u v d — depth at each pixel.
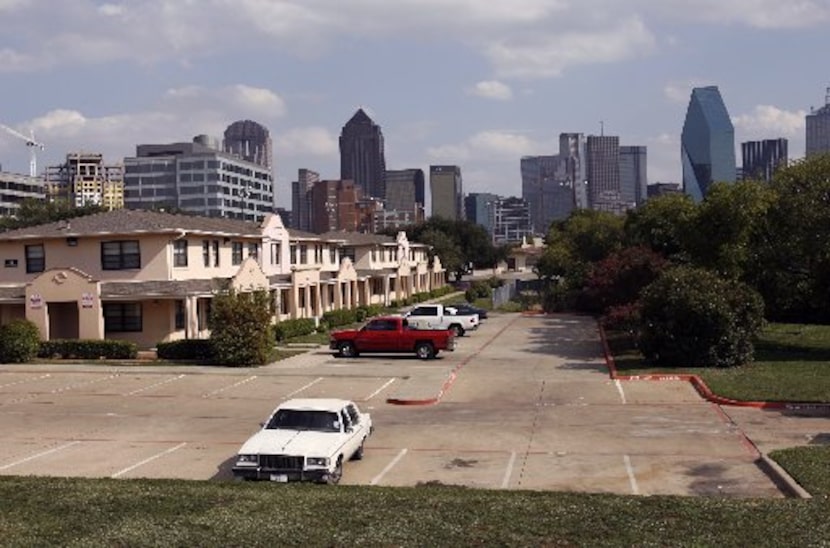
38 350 38.47
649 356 34.28
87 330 39.41
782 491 15.85
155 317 41.38
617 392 28.09
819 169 36.19
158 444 21.39
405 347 38.66
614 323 41.69
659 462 18.50
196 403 27.50
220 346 36.25
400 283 82.25
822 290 39.88
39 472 18.42
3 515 13.00
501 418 24.11
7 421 24.56
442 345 38.47
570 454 19.50
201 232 43.62
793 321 50.47
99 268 42.09
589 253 79.06
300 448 16.50
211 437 22.23
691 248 41.72
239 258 49.91
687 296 32.88
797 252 37.12
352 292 68.75
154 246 41.75
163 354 38.12
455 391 29.19
